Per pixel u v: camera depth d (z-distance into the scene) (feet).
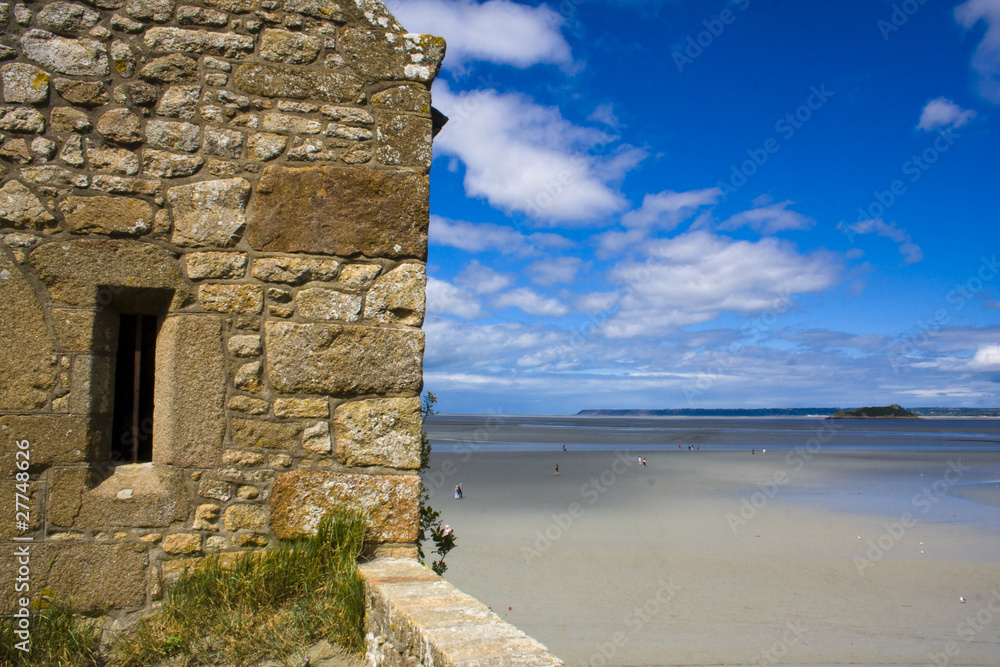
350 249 12.14
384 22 12.84
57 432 10.92
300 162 12.14
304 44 12.34
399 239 12.34
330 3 12.54
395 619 8.79
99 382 11.30
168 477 11.27
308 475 11.66
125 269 11.29
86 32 11.46
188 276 11.59
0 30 11.15
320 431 11.79
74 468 10.94
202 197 11.70
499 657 6.85
